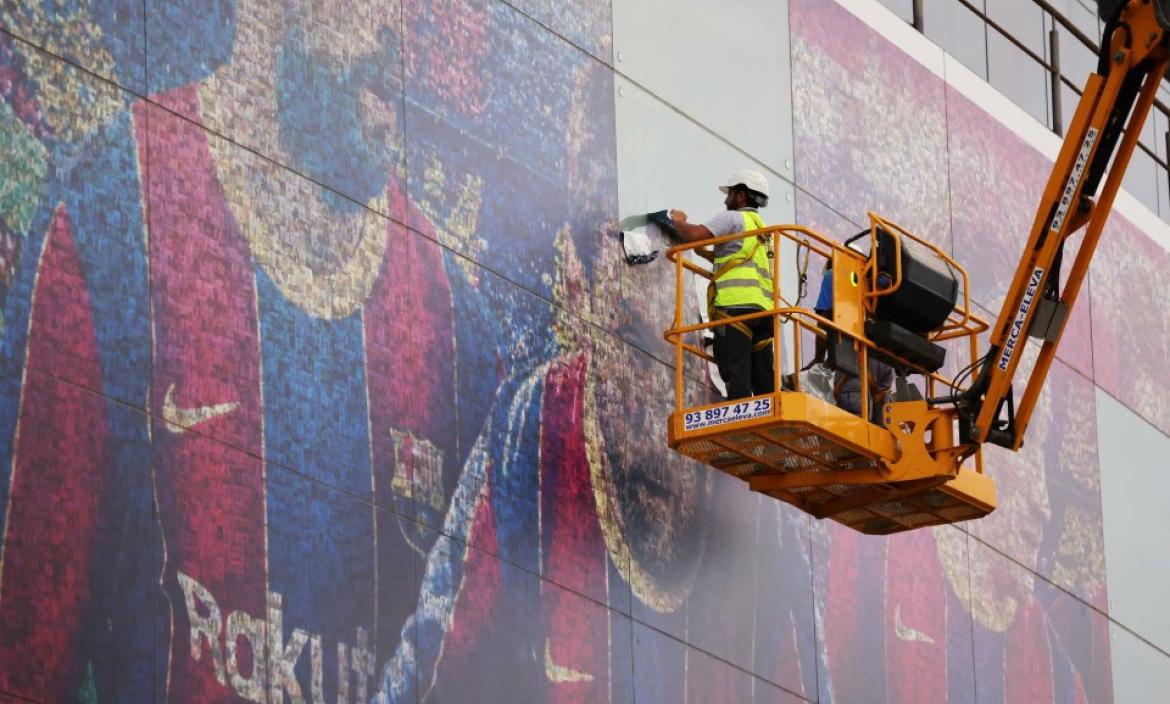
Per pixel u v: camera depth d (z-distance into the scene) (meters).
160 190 17.58
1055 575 30.00
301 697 17.55
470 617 19.47
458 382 20.06
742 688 23.00
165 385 17.17
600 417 21.80
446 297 20.19
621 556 21.61
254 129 18.61
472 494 19.88
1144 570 32.53
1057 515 30.41
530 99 21.94
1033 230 21.86
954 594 27.47
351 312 19.09
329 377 18.67
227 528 17.33
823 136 26.77
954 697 26.89
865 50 28.12
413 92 20.42
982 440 21.27
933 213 28.92
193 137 18.00
